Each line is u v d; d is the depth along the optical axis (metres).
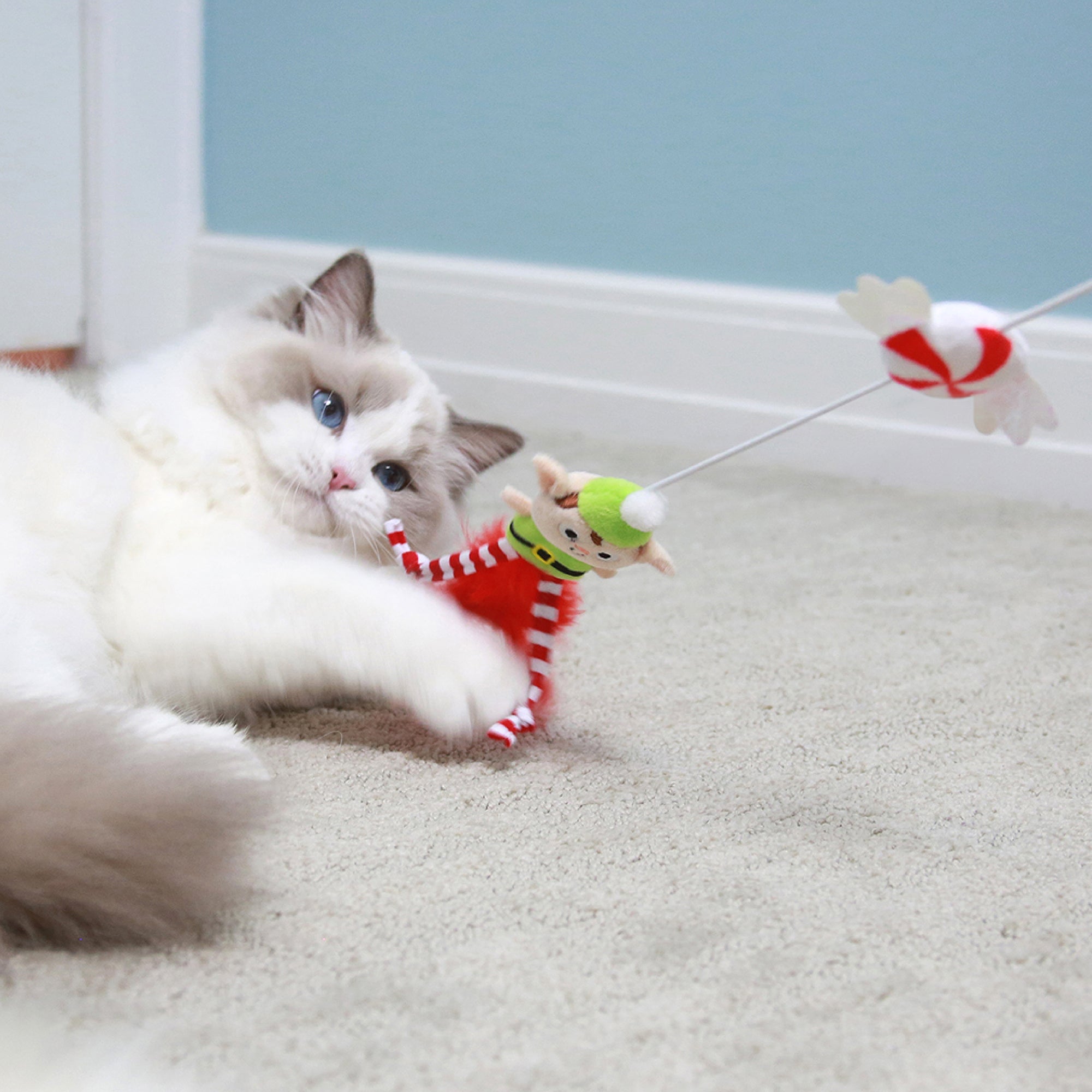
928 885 0.88
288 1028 0.67
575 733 1.16
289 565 1.12
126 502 1.13
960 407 2.29
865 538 1.96
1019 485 2.24
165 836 0.75
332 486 1.21
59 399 1.17
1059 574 1.80
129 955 0.74
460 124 2.71
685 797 1.02
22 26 2.61
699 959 0.76
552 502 0.98
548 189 2.66
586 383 2.60
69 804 0.73
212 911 0.78
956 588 1.72
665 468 2.32
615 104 2.56
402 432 1.28
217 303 2.88
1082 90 2.18
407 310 2.75
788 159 2.43
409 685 1.08
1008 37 2.22
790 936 0.80
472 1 2.64
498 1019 0.69
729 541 1.92
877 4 2.30
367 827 0.93
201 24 2.91
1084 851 0.95
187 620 1.09
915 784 1.07
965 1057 0.68
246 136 2.93
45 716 0.80
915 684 1.34
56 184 2.75
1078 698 1.31
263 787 0.85
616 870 0.88
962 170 2.29
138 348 2.93
